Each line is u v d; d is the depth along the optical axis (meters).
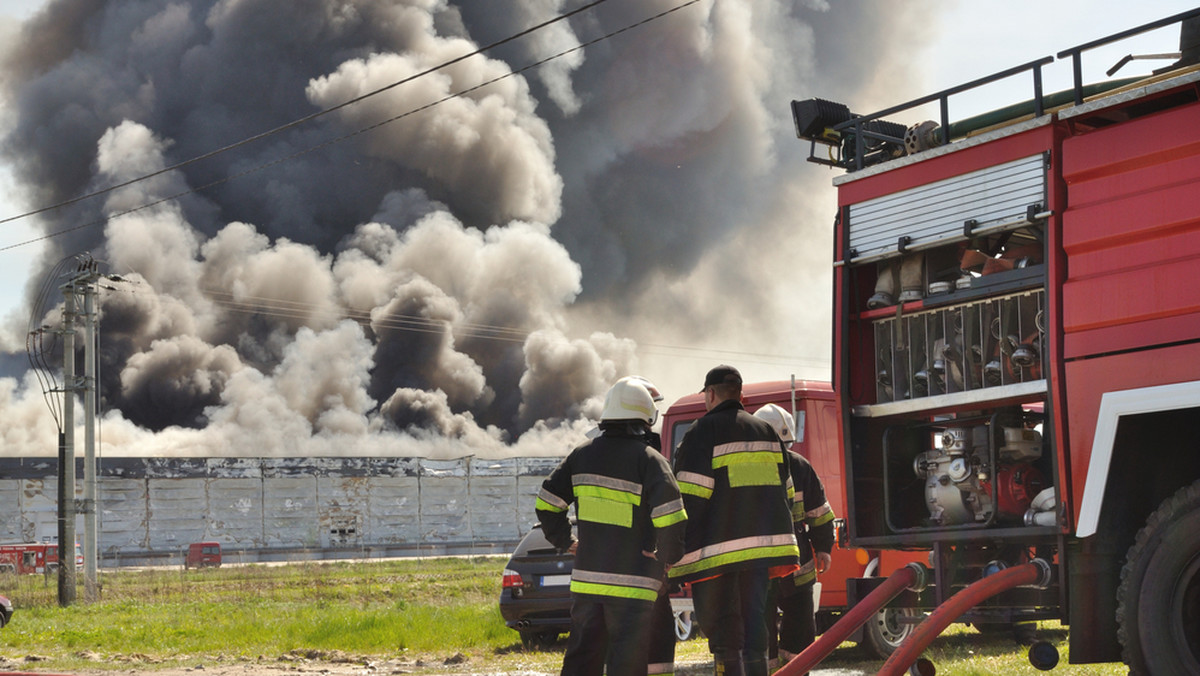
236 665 10.13
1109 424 4.97
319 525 61.53
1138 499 5.09
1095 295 5.11
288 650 11.48
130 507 56.47
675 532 4.93
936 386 5.97
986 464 5.89
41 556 39.12
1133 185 5.04
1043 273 5.38
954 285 5.86
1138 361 4.91
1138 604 4.93
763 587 5.20
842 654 8.96
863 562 9.16
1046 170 5.37
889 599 5.87
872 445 6.31
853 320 6.37
